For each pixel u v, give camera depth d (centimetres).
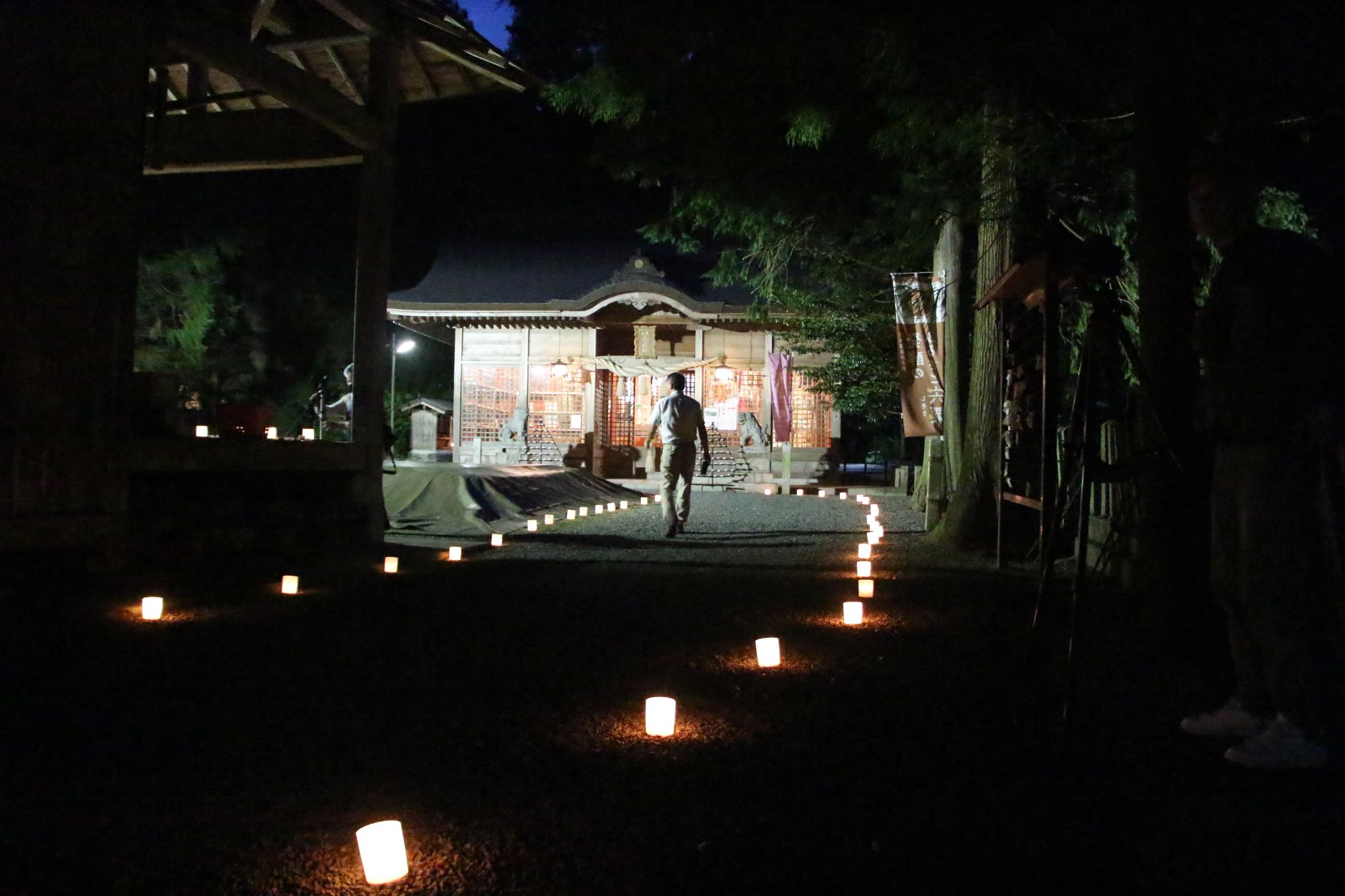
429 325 2494
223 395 2058
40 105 684
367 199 984
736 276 1647
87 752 340
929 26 691
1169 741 351
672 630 564
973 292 1255
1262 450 318
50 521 678
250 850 262
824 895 237
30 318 679
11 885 241
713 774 318
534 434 2461
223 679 443
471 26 977
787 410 2348
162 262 1780
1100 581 671
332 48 1105
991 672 457
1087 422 373
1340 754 327
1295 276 315
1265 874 250
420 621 587
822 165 1189
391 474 1388
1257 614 322
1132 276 970
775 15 810
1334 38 534
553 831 273
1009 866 253
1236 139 338
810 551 980
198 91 1059
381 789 305
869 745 348
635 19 875
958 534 973
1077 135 826
